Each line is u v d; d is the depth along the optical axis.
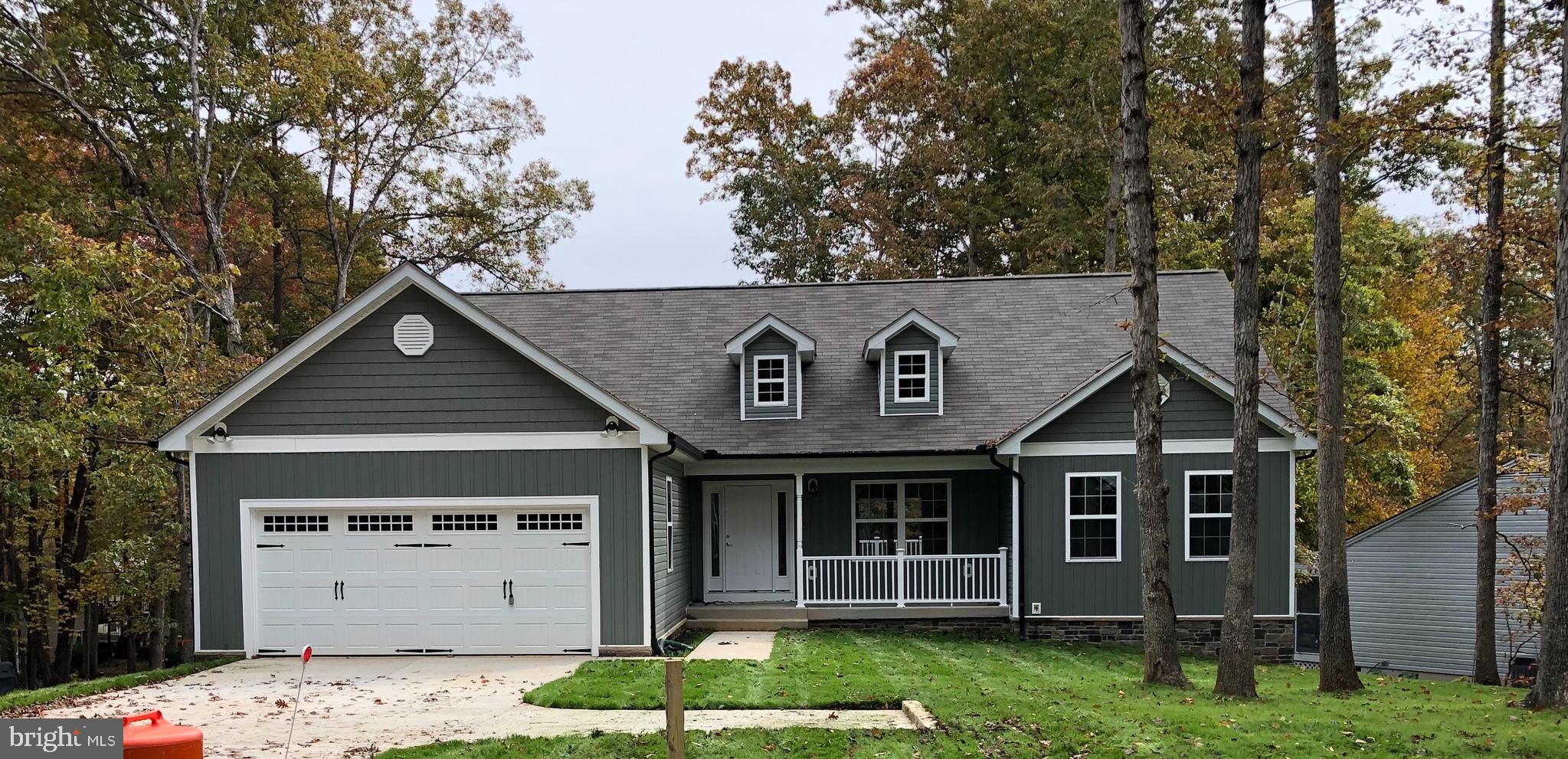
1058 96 29.62
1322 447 11.89
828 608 16.81
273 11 24.52
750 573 18.02
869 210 33.28
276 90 23.09
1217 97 11.37
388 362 14.01
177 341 18.44
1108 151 27.80
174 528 19.41
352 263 31.86
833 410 17.92
